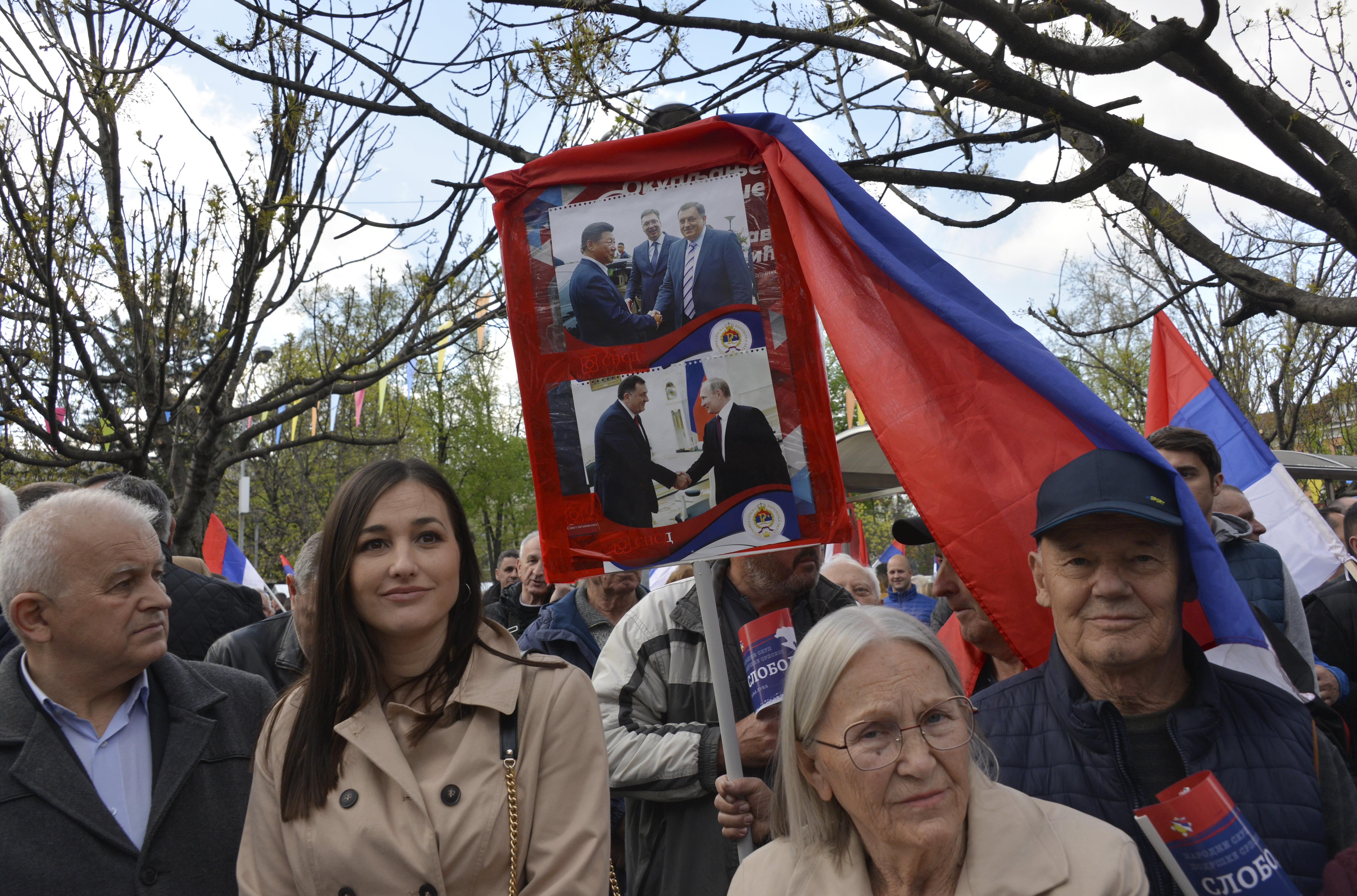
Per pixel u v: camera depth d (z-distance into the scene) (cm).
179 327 733
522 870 202
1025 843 173
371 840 195
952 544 250
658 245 272
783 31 400
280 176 614
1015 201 421
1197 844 159
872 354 259
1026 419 245
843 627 182
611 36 394
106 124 647
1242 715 202
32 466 707
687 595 314
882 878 183
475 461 2562
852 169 419
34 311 685
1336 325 416
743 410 266
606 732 295
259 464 2517
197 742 247
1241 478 500
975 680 316
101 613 235
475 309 718
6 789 227
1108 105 405
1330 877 166
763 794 257
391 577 212
